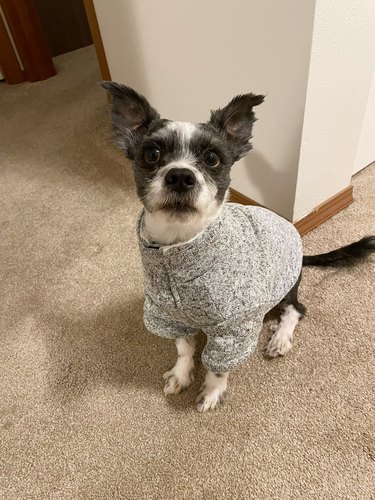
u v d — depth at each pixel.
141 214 1.00
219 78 1.55
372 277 1.50
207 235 0.88
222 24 1.39
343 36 1.24
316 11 1.11
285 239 1.13
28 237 1.80
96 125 2.49
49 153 2.30
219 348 1.01
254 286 0.96
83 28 3.45
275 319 1.40
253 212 1.09
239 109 1.01
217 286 0.91
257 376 1.24
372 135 1.86
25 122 2.59
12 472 1.08
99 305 1.50
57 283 1.59
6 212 1.95
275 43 1.26
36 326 1.44
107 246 1.73
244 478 1.03
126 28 1.94
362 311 1.39
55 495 1.03
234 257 0.93
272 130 1.45
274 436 1.10
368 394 1.17
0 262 1.70
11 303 1.53
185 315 0.98
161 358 1.32
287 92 1.32
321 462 1.04
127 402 1.21
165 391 1.22
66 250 1.73
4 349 1.38
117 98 0.98
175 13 1.56
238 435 1.11
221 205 0.96
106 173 2.13
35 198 2.01
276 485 1.01
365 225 1.70
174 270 0.90
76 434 1.15
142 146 0.97
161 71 1.87
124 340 1.38
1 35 2.84
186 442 1.11
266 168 1.57
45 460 1.10
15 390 1.26
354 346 1.29
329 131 1.45
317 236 1.67
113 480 1.05
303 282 1.50
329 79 1.30
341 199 1.74
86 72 3.10
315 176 1.54
